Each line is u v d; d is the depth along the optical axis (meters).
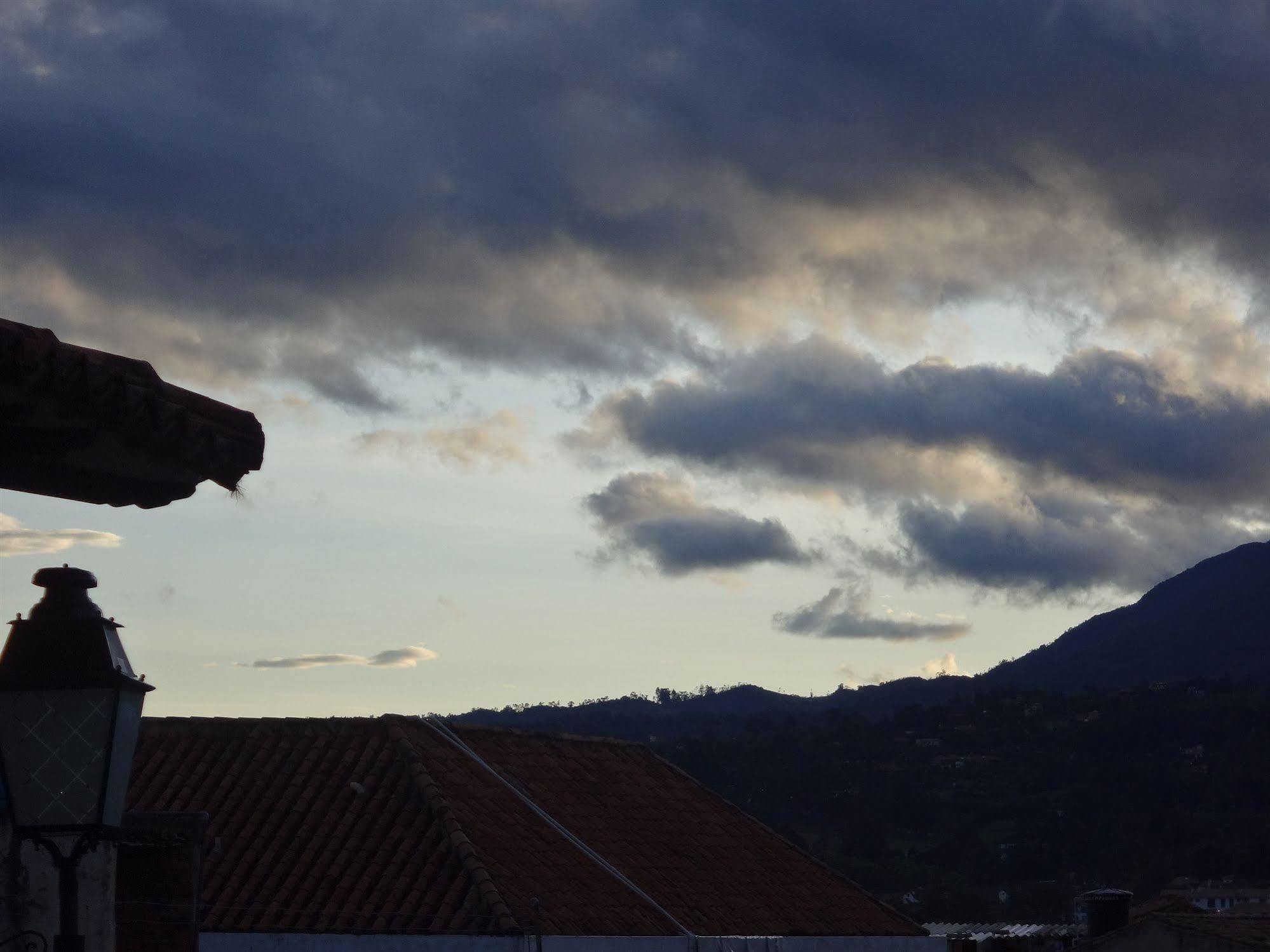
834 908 25.11
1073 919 77.31
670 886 23.02
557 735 26.62
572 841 22.75
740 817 27.23
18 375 6.49
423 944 19.30
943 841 110.50
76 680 5.82
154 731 24.12
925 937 25.62
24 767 5.79
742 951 22.23
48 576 6.00
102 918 12.29
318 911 20.00
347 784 22.34
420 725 24.45
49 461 7.07
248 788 22.56
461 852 20.53
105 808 5.77
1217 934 29.72
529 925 19.42
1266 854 109.88
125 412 6.85
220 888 20.59
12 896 11.85
